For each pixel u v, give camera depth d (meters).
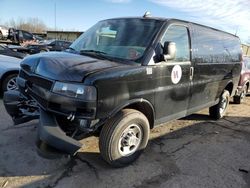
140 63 3.80
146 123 3.95
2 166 3.68
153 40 4.04
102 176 3.65
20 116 3.92
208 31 5.52
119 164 3.81
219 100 6.41
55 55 3.91
